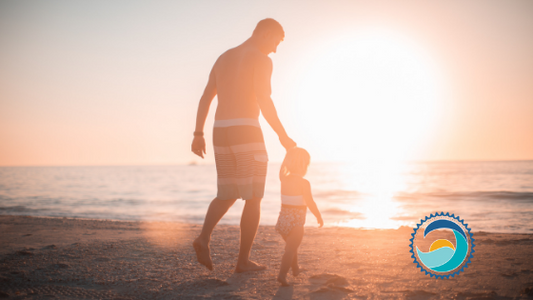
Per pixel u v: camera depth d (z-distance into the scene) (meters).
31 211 15.81
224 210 2.92
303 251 3.86
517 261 3.08
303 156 2.77
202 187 43.12
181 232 5.58
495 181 40.09
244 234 2.94
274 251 3.93
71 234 5.27
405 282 2.52
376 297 2.18
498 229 8.84
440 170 90.88
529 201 18.86
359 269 2.94
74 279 2.74
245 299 2.18
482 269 2.83
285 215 2.70
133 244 4.29
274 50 3.12
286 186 2.77
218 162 2.95
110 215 14.41
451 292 2.24
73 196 27.66
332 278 2.56
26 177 74.31
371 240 4.65
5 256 3.55
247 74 2.86
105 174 98.56
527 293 2.17
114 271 2.99
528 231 8.44
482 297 2.10
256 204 2.94
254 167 2.87
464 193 25.41
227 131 2.87
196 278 2.75
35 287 2.54
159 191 35.34
